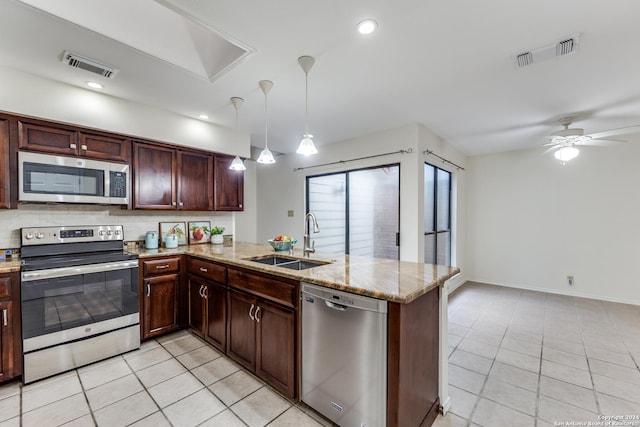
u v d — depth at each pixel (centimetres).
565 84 243
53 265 211
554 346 265
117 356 240
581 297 420
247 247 322
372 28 173
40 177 231
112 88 256
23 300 200
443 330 179
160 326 271
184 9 156
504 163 488
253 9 156
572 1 149
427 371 163
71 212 272
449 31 175
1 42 187
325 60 209
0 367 193
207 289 257
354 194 418
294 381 179
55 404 180
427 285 152
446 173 466
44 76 234
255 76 233
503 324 318
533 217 461
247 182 561
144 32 196
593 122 336
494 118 328
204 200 345
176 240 318
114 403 181
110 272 238
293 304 178
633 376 216
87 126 259
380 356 138
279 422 165
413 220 348
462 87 252
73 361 219
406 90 258
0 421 165
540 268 455
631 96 265
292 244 277
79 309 223
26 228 237
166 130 312
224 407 178
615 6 152
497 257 495
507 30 174
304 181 484
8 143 220
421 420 156
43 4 156
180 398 186
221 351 242
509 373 221
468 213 525
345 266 205
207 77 236
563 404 184
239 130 381
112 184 270
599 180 409
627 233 391
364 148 397
